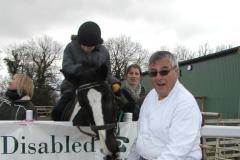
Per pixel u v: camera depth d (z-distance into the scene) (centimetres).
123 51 6306
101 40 452
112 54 6300
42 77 6097
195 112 300
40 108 3356
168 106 309
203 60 2980
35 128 396
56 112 454
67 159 405
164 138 309
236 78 2638
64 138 404
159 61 307
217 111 2820
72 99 434
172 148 293
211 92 2892
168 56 307
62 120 443
